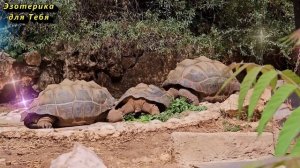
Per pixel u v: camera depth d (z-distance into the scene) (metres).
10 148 6.57
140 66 12.34
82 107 8.06
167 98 8.75
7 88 11.77
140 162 6.08
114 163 6.01
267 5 12.59
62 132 6.99
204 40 12.12
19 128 7.55
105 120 8.54
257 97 0.72
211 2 12.37
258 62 12.20
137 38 11.83
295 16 6.00
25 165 5.99
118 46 12.02
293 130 0.60
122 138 6.81
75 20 12.13
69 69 11.94
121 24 12.06
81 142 6.77
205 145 6.09
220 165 5.71
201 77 9.34
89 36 11.90
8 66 11.70
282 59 12.58
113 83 12.38
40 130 7.17
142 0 12.79
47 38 11.88
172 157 6.15
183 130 6.98
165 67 12.28
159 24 12.00
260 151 6.12
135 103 8.47
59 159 4.31
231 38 12.20
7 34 11.93
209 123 7.11
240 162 5.84
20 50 11.93
